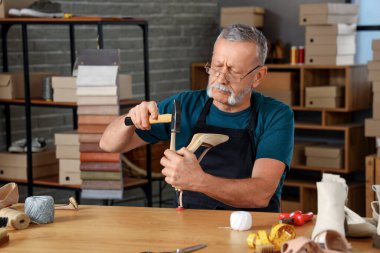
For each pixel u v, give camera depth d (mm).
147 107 2748
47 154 5035
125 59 6285
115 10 6152
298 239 2021
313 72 6457
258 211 2902
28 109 4906
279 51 6707
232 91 2924
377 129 5820
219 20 7223
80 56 4613
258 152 2967
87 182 4641
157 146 5566
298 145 6414
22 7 5137
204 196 2939
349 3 6555
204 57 7121
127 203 6293
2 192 2615
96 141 4562
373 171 5734
